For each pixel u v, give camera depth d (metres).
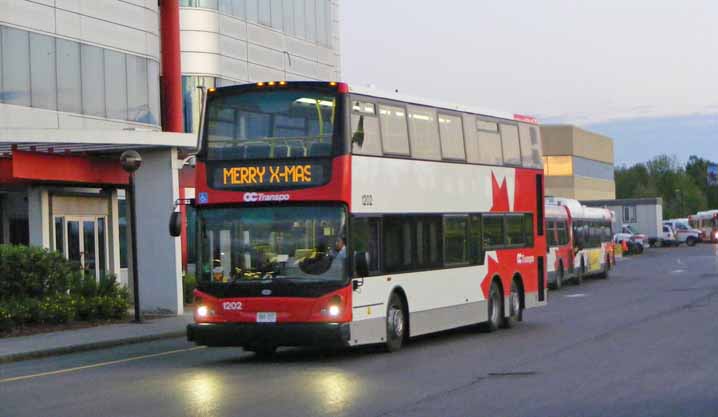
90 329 29.03
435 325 23.78
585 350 21.22
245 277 20.41
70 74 39.31
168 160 34.53
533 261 29.42
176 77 45.69
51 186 35.22
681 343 22.06
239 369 19.67
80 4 39.91
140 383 17.78
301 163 20.44
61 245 35.81
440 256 24.20
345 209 20.30
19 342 25.52
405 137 22.88
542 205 30.28
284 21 54.69
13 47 36.59
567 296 42.44
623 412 13.52
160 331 28.38
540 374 17.59
